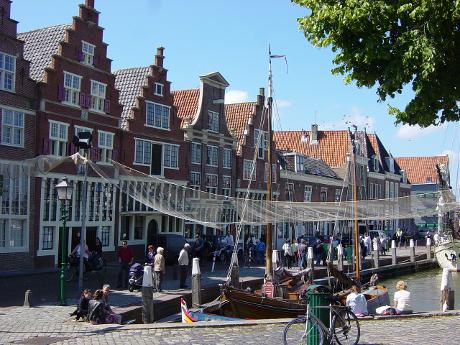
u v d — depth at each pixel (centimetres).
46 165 2773
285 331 1136
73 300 1973
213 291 2500
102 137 3456
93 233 3328
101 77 3462
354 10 1080
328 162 6631
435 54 1036
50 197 3047
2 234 2808
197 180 4306
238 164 4825
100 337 1350
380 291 2462
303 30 1188
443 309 1947
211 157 4478
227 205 2753
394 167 8081
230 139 4675
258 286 2888
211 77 4472
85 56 3341
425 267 4822
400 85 1131
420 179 9162
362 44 1131
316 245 3897
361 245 4503
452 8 1010
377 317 1577
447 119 1180
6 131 2850
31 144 2994
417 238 6994
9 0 2878
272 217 3109
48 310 1753
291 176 5491
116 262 3431
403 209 3353
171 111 4041
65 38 3222
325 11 1128
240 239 4434
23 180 2909
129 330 1436
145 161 3803
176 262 3488
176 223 4019
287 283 2608
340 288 2912
